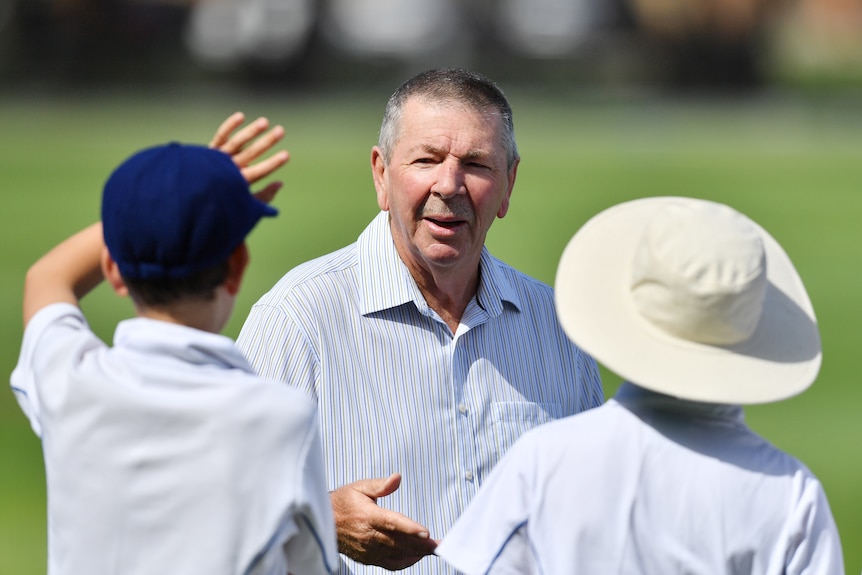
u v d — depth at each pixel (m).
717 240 10.30
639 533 10.38
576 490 10.50
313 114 146.12
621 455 10.54
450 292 14.19
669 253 10.35
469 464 13.88
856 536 27.25
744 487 10.38
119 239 9.79
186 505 9.65
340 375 13.67
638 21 183.00
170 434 9.73
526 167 104.81
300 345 13.59
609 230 11.27
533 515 10.57
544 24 179.50
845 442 36.00
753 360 10.52
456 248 13.80
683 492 10.39
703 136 138.62
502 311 14.50
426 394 13.87
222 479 9.65
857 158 119.62
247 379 9.97
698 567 10.30
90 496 9.77
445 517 13.70
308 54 175.50
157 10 176.25
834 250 75.25
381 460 13.61
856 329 54.47
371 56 176.12
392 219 14.19
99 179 94.94
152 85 176.38
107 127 129.75
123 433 9.75
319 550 10.09
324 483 10.18
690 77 185.00
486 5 177.38
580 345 10.67
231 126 10.74
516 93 174.25
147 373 9.84
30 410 10.39
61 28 174.62
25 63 173.88
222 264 9.97
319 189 89.69
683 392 10.33
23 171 98.38
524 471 10.69
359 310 13.95
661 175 103.25
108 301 51.31
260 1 174.00
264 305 13.91
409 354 13.91
